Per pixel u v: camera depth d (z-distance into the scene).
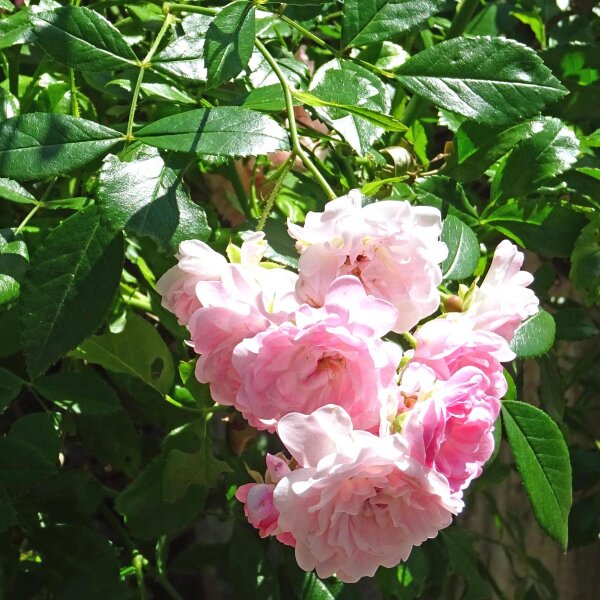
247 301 0.43
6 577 0.54
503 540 0.87
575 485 0.71
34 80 0.58
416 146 0.66
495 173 0.60
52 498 0.56
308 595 0.59
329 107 0.52
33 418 0.52
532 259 0.81
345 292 0.42
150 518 0.59
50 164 0.47
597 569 0.88
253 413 0.43
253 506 0.44
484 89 0.52
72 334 0.47
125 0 0.58
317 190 0.65
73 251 0.47
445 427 0.42
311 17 0.60
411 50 0.72
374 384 0.41
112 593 0.55
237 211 0.68
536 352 0.53
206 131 0.46
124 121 0.64
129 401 0.70
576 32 0.74
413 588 0.64
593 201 0.61
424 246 0.43
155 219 0.45
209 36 0.47
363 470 0.42
